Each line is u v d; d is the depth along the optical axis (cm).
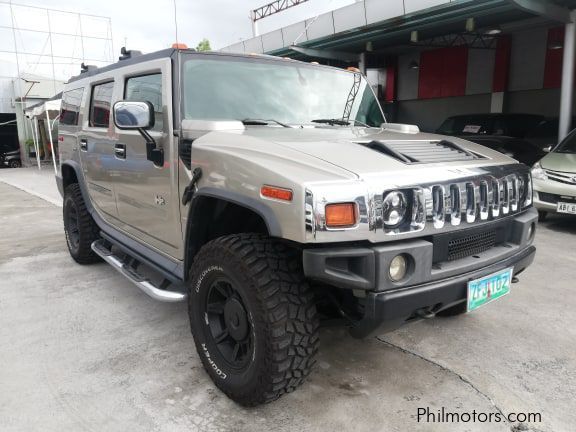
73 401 253
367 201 205
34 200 993
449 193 230
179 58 298
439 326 340
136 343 317
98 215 440
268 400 234
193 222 268
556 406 248
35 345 316
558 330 334
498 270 248
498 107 1478
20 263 500
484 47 1457
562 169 621
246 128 287
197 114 293
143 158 326
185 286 288
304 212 200
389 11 1138
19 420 238
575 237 595
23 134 2286
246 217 276
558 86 1330
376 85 1938
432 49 1673
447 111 1681
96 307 378
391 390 262
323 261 203
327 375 277
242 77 321
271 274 222
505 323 345
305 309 223
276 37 1505
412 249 213
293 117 327
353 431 229
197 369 285
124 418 239
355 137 281
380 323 211
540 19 1229
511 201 270
